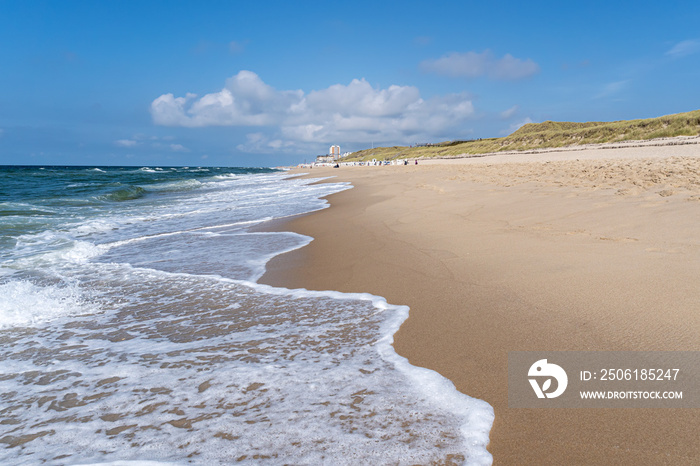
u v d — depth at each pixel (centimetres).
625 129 4325
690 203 676
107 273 605
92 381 292
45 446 222
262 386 272
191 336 367
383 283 489
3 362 327
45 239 893
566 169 1523
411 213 966
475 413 236
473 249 595
